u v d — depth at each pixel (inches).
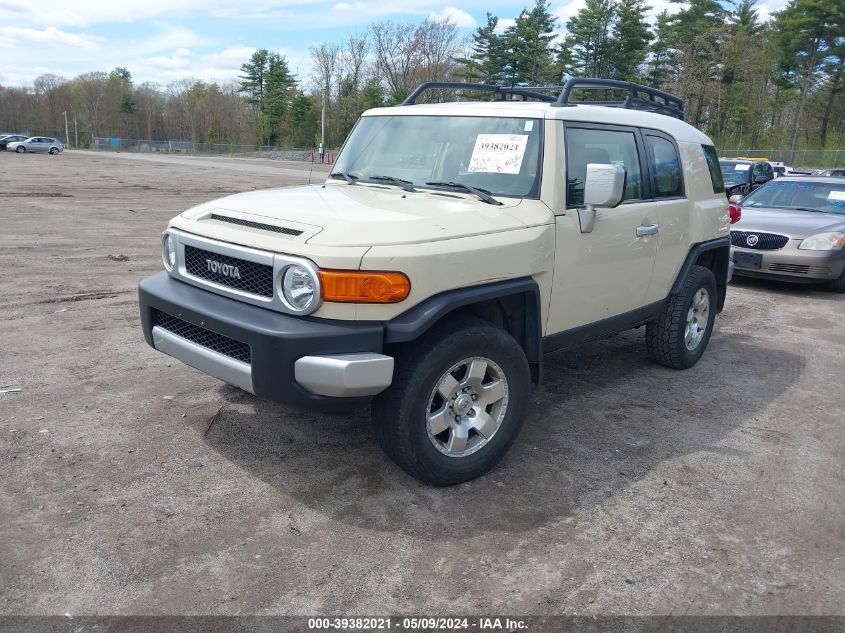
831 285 388.5
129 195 841.5
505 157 168.6
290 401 132.6
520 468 161.9
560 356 250.7
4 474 148.3
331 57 3105.3
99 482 146.9
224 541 128.5
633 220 190.7
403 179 181.6
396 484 151.2
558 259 164.9
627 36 2454.5
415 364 138.3
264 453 162.7
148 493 143.6
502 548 130.2
